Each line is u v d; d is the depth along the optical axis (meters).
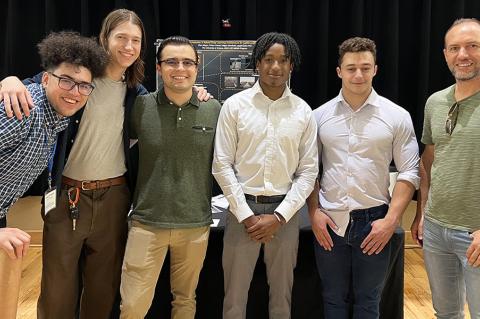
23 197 3.99
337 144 2.10
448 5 3.93
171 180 2.02
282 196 2.09
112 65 2.02
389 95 3.94
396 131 2.07
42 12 3.88
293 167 2.10
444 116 1.92
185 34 3.83
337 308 2.15
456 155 1.85
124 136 2.08
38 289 3.23
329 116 2.14
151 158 2.03
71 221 2.02
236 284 2.11
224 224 2.35
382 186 2.09
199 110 2.07
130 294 2.02
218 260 2.35
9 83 1.66
